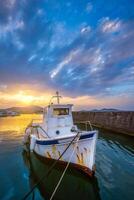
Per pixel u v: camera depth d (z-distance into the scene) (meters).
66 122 9.26
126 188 5.64
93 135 6.46
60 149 7.17
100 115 23.41
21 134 18.88
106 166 7.71
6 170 7.65
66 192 5.50
